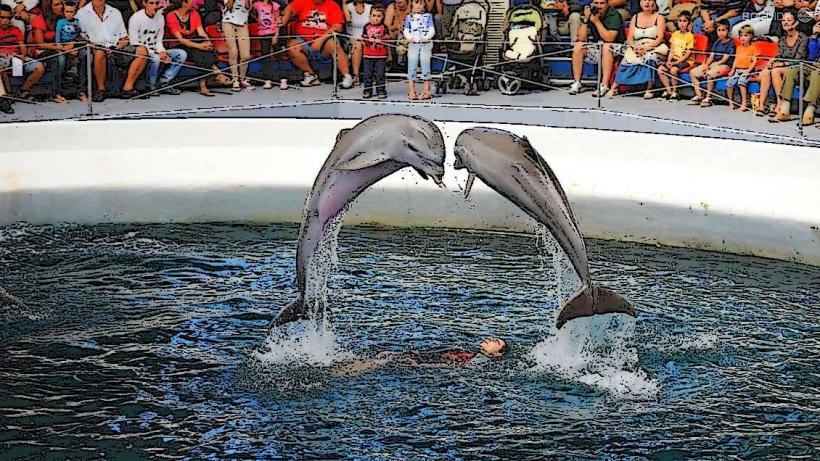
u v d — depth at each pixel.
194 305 9.43
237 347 8.55
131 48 14.21
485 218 11.73
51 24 14.09
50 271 10.25
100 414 7.48
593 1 14.48
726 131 12.56
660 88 14.09
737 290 9.86
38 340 8.62
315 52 15.09
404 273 10.22
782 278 10.23
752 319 9.16
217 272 10.30
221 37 15.02
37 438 7.14
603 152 12.02
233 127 12.85
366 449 7.04
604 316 8.72
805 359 8.36
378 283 9.92
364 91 14.49
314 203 7.32
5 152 12.05
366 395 7.73
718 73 13.62
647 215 11.44
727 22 13.91
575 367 8.16
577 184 11.74
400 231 11.70
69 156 12.11
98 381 7.95
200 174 12.15
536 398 7.70
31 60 13.37
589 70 15.12
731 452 7.02
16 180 11.82
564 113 13.71
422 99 14.45
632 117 13.31
